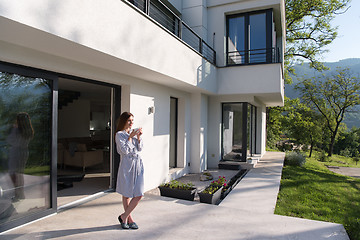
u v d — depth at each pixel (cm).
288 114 2453
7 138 307
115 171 508
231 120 944
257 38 827
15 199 317
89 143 912
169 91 670
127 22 375
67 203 415
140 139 320
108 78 450
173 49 526
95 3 314
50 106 362
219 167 898
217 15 848
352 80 2519
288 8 1891
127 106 508
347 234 328
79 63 390
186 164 790
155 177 600
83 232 310
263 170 841
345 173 1435
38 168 347
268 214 395
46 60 337
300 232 329
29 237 290
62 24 269
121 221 322
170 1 760
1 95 301
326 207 511
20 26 236
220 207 425
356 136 3988
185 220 364
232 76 810
